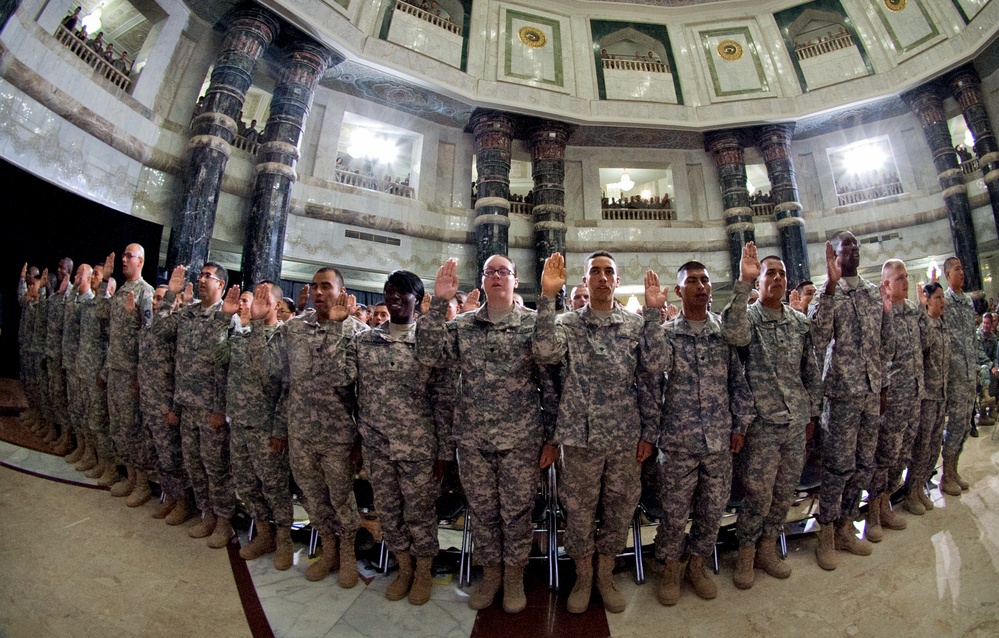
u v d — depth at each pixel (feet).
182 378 10.37
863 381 9.32
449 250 37.01
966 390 11.96
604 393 7.95
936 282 11.69
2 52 18.21
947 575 8.37
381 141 40.24
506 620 7.73
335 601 8.21
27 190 23.35
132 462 11.95
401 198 35.32
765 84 39.06
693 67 40.06
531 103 36.47
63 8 20.75
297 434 8.61
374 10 32.04
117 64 24.72
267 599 8.22
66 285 15.67
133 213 24.40
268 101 41.37
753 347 8.87
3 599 7.53
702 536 8.24
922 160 36.86
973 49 31.65
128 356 11.85
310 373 8.69
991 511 10.62
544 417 8.46
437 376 8.61
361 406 8.52
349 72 32.45
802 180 41.14
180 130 26.40
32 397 17.66
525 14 38.63
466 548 8.99
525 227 38.83
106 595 8.03
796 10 38.93
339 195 32.89
